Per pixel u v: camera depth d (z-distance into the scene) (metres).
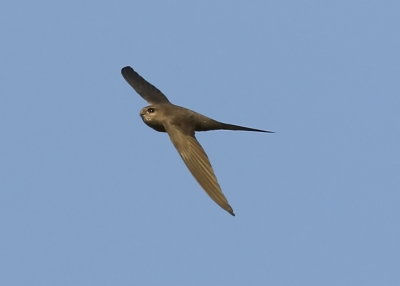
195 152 16.33
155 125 18.33
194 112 18.23
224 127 18.11
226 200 14.25
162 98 19.83
